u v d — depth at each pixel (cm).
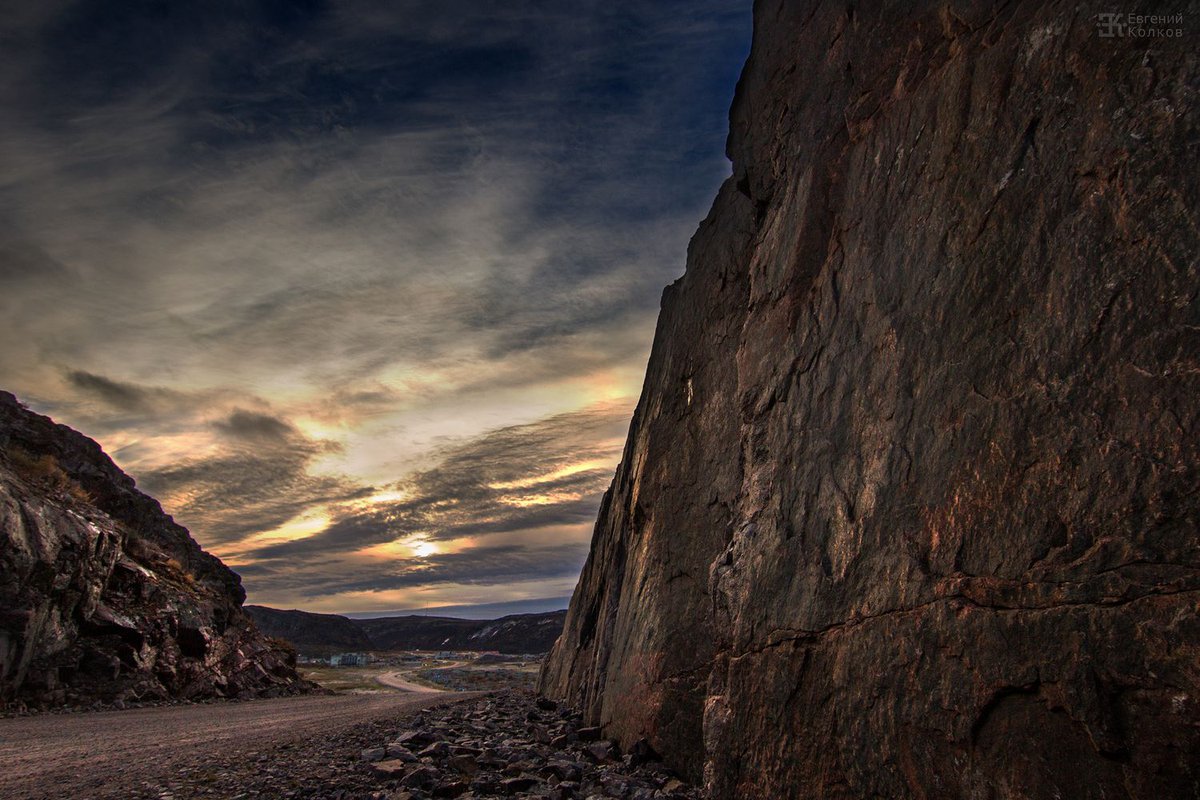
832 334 696
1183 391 345
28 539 2097
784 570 678
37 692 2078
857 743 531
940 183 563
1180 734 322
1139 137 391
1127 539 359
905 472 540
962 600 457
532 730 1256
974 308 498
